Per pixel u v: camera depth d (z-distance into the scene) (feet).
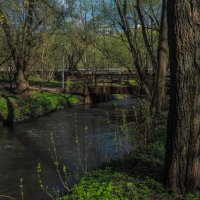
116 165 31.01
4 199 34.42
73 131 66.03
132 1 72.08
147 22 79.10
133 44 60.54
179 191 22.97
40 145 56.08
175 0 22.38
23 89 91.50
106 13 95.20
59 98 104.73
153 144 36.58
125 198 22.47
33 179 40.04
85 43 143.43
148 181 25.03
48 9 91.81
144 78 53.83
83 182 26.25
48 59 155.74
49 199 34.01
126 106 104.99
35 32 91.66
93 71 149.89
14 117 75.51
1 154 50.67
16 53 90.22
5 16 82.84
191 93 22.47
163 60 46.09
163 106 51.57
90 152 48.78
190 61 22.29
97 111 95.45
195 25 22.09
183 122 22.71
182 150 22.80
